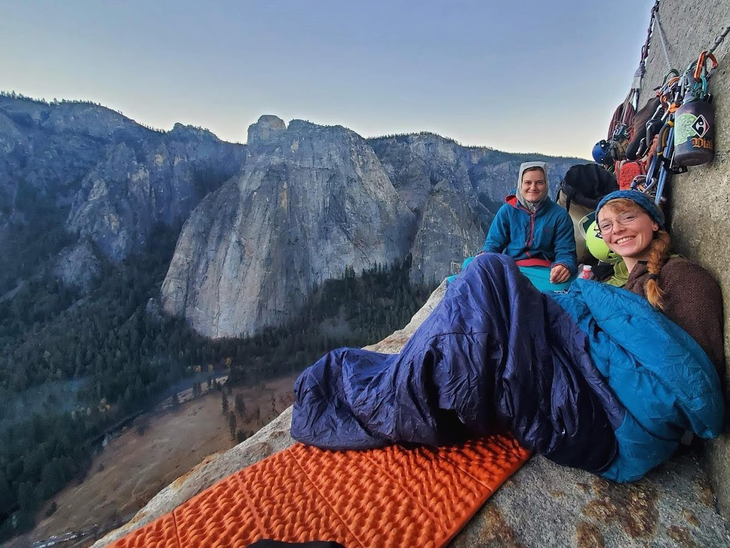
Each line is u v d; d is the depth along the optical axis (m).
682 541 1.86
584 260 5.36
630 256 2.56
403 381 2.25
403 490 2.20
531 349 2.17
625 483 2.17
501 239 4.51
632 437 2.01
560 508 2.05
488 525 1.99
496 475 2.23
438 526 1.97
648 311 2.06
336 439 2.60
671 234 3.08
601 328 2.23
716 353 2.04
